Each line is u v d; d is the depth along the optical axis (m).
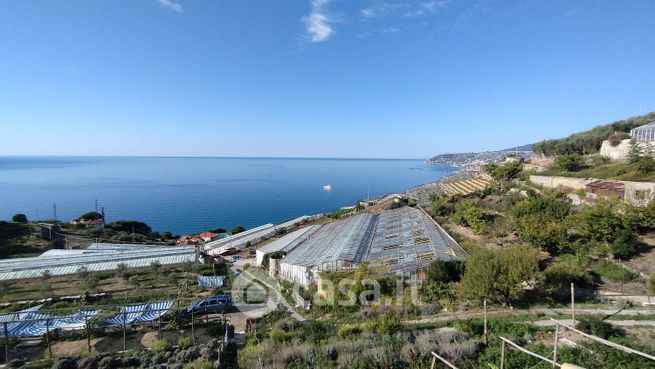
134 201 183.38
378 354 17.78
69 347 26.09
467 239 45.00
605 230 34.88
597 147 83.25
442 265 30.72
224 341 23.83
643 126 67.12
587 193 53.22
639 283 27.75
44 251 70.75
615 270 30.27
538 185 66.44
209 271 52.81
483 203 63.56
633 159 56.78
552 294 26.38
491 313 24.12
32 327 27.41
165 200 189.00
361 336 21.50
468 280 26.28
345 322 26.05
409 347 18.28
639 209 36.47
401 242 45.16
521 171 81.06
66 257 56.75
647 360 15.67
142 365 20.81
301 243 62.22
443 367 16.53
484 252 28.02
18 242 73.50
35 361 23.00
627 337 18.73
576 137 96.06
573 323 18.97
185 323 30.31
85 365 21.38
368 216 73.12
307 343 21.41
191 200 190.75
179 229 130.50
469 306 26.05
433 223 54.19
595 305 24.48
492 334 20.20
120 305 34.06
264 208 171.25
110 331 28.36
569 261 32.31
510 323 21.42
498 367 15.70
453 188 102.38
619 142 70.31
